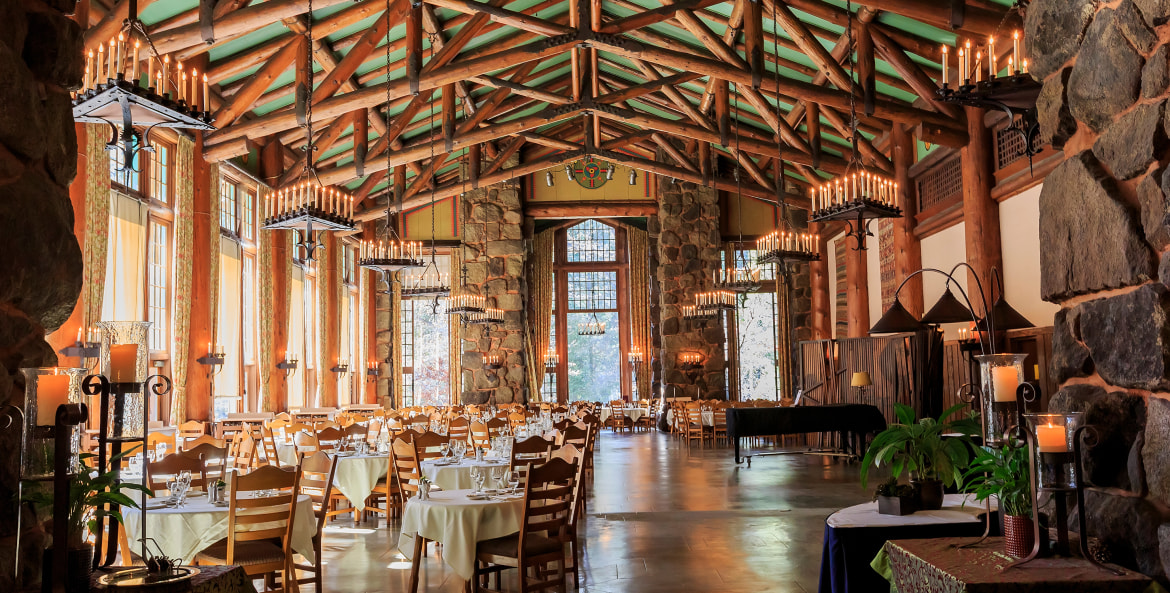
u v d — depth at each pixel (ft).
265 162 48.96
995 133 34.63
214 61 37.86
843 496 30.22
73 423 7.10
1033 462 7.74
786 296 70.03
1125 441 7.63
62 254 7.72
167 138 37.27
